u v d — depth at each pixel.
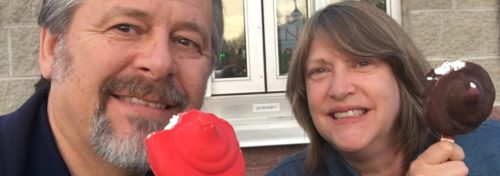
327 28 0.54
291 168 0.61
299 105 0.60
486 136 0.56
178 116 0.34
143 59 0.37
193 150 0.32
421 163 0.44
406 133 0.55
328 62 0.54
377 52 0.52
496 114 1.00
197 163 0.32
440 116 0.43
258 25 1.08
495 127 0.57
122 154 0.37
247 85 1.08
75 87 0.38
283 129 1.04
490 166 0.53
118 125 0.38
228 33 1.09
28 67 0.98
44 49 0.42
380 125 0.54
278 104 1.09
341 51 0.52
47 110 0.43
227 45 1.09
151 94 0.38
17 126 0.40
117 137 0.37
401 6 1.04
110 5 0.37
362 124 0.53
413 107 0.55
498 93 1.02
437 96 0.43
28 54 0.97
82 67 0.38
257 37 1.08
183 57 0.40
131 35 0.38
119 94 0.38
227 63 1.08
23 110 0.42
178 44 0.40
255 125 1.05
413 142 0.56
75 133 0.40
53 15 0.40
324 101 0.55
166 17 0.38
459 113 0.43
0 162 0.39
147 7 0.37
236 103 1.08
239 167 0.33
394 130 0.56
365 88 0.52
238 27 1.09
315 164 0.60
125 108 0.38
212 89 1.07
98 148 0.38
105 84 0.37
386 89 0.53
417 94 0.55
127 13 0.37
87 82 0.38
